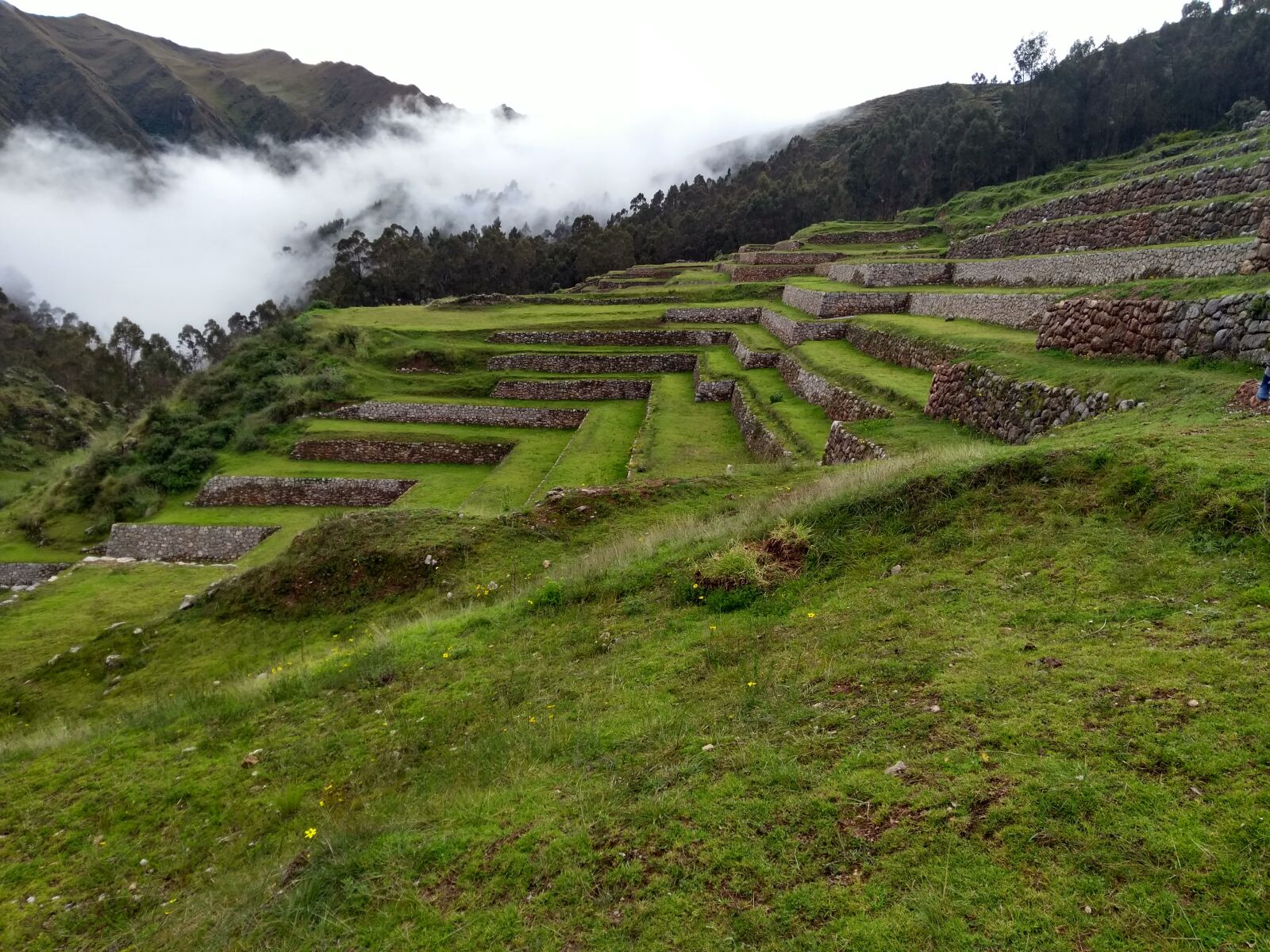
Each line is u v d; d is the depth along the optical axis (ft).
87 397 254.68
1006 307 72.95
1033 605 19.90
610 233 292.81
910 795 13.83
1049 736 14.32
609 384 121.80
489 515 49.29
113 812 23.94
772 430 69.41
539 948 12.88
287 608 45.09
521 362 134.31
